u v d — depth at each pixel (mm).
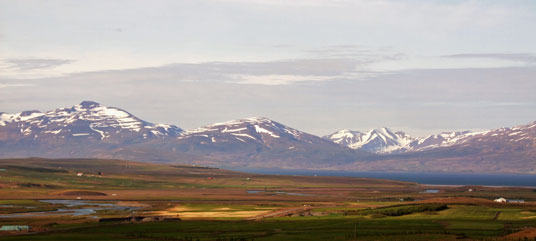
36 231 169375
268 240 147250
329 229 166750
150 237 154750
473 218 192875
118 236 156000
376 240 144625
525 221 183500
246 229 169250
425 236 150250
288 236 153625
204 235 157625
